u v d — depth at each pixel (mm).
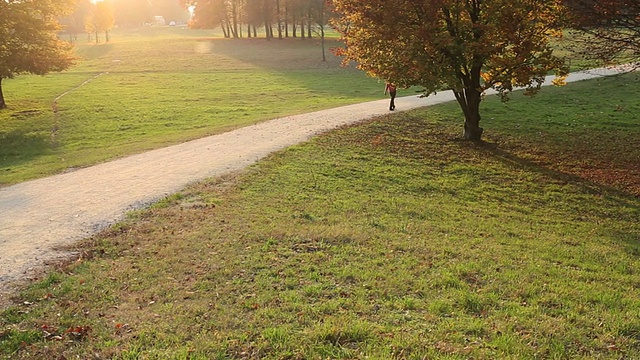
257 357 5410
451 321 6199
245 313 6555
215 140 20766
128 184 14383
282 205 12359
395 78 18938
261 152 17938
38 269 8430
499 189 15305
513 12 17406
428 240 9977
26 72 34281
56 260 8859
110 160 18156
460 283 7566
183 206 12141
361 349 5492
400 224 11125
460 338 5738
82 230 10523
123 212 11742
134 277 7941
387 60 18984
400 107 27562
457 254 9109
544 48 18484
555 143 20891
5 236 10227
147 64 58500
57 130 27734
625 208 13836
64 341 5930
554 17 17844
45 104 35062
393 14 17938
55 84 44500
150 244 9586
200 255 8844
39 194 13742
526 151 19688
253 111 30469
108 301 7086
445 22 19062
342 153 18203
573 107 27656
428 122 23938
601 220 12898
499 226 11719
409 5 17953
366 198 13414
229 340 5762
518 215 12977
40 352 5680
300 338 5738
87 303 7004
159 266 8383
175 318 6414
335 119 24469
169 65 57562
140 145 21031
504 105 28203
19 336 6016
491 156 18781
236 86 41969
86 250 9289
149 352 5551
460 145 20141
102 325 6320
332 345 5598
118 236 10086
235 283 7590
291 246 9281
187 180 14555
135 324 6316
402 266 8297
